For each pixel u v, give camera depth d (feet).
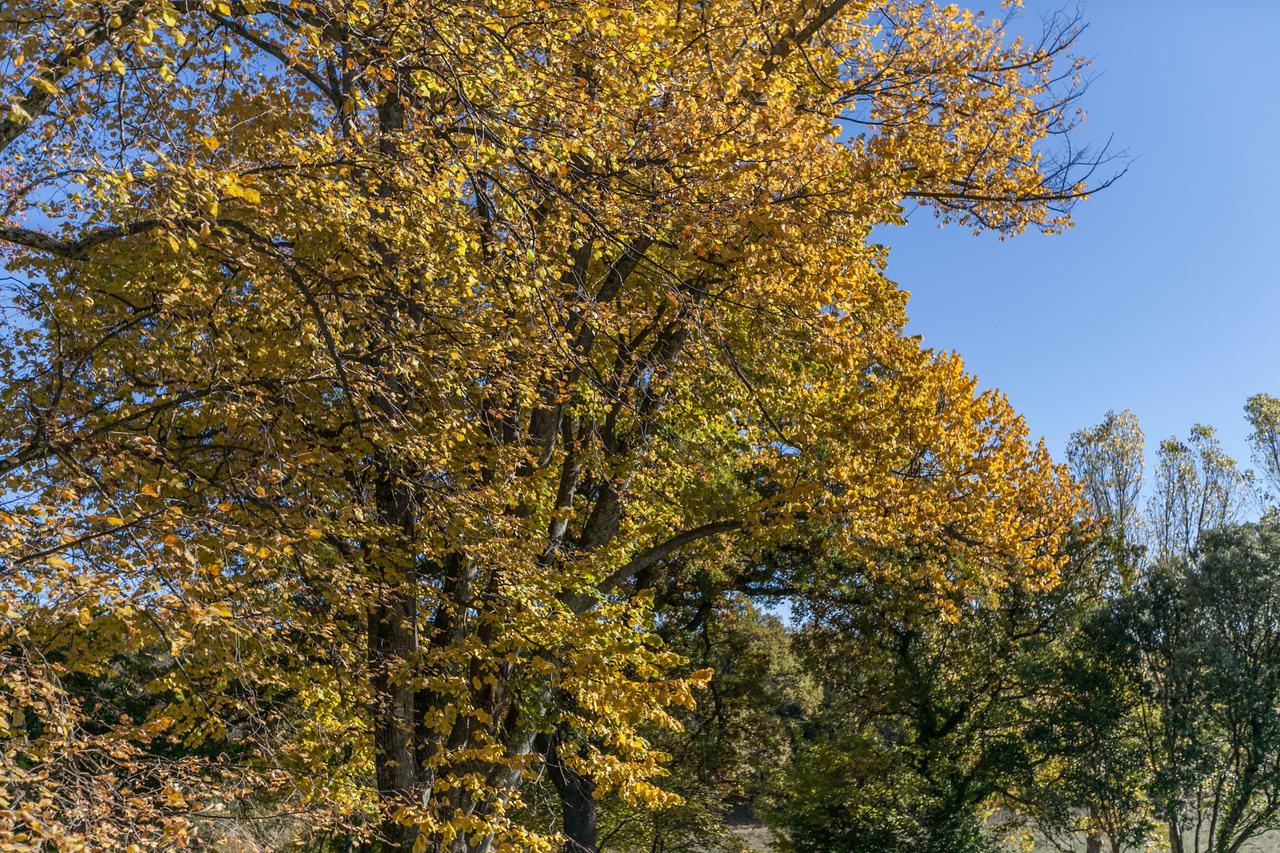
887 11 41.52
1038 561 56.49
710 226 29.07
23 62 16.85
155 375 29.78
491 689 36.35
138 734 22.49
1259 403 118.42
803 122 32.09
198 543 22.88
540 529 37.06
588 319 29.89
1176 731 86.28
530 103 24.43
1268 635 89.30
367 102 23.16
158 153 19.15
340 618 32.78
